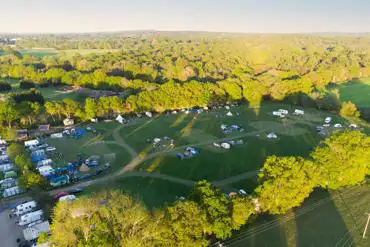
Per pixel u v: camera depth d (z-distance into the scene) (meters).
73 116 142.88
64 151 109.31
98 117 145.88
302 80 186.50
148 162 100.50
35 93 161.25
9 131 116.62
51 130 130.38
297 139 123.44
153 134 126.00
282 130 133.38
